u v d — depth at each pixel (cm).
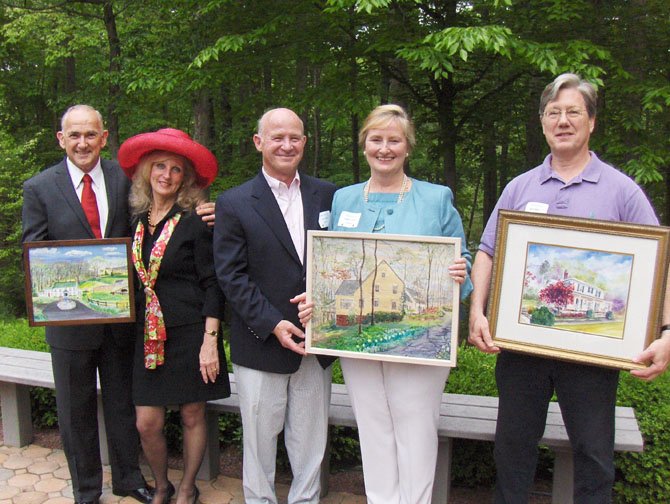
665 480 273
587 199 218
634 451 250
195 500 294
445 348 232
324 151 1458
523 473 236
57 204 271
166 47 762
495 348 223
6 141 1008
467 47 475
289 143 248
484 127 830
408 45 554
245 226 251
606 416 217
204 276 270
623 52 589
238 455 356
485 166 987
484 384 328
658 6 591
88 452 289
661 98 574
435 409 246
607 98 589
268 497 272
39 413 399
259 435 264
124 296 264
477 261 243
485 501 306
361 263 237
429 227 237
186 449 286
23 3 1102
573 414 220
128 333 284
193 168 274
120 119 1178
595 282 210
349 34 657
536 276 218
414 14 652
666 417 276
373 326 238
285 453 331
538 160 894
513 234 221
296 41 665
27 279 259
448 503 303
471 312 235
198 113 917
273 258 251
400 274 234
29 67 1415
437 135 782
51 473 335
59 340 276
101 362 290
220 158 965
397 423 248
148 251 269
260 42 641
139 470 306
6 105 1375
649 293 204
